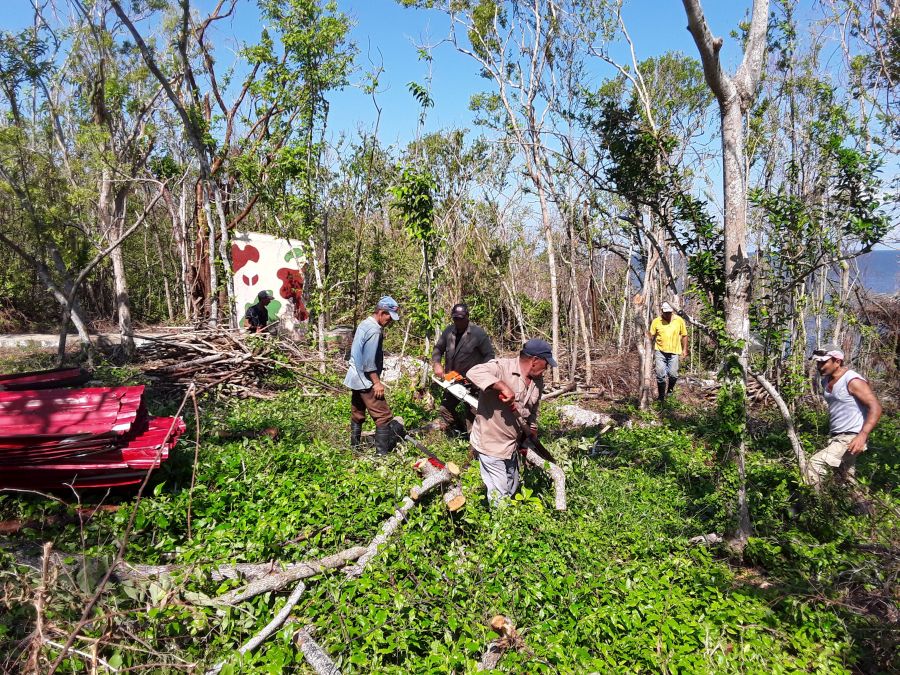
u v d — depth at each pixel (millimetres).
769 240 6852
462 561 4535
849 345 11094
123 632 3422
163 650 3512
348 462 6715
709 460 7797
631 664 3734
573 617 4078
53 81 12742
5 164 10844
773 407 10852
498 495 5492
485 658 3619
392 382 11789
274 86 12953
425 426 8789
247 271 15188
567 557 4812
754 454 7977
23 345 16203
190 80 12852
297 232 13148
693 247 6332
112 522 4902
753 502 6137
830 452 6379
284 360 11289
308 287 14977
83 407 5754
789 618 4414
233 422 8172
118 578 3904
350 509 5145
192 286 16578
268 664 3373
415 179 10250
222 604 3787
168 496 5414
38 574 3797
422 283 11859
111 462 5547
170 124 16172
